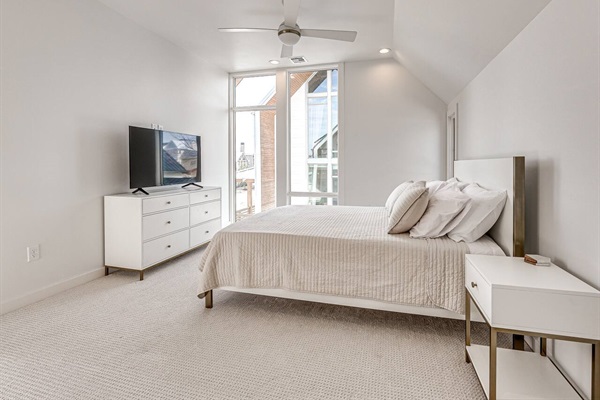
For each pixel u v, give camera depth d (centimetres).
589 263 135
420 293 196
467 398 147
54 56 268
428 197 226
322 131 504
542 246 175
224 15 332
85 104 297
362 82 474
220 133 516
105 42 315
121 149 336
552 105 163
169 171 374
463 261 189
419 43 331
